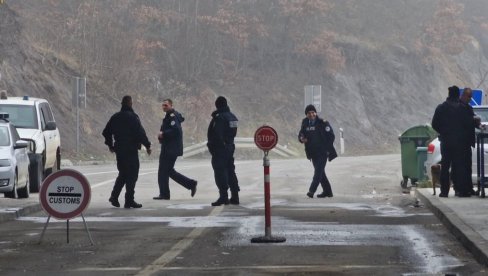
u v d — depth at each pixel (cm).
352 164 6750
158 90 9619
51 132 4606
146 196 4094
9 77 7806
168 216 3106
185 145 8975
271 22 11412
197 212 3241
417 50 12306
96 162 7344
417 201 3491
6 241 2505
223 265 2067
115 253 2266
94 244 2425
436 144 4238
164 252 2273
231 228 2747
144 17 10050
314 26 11706
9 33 8075
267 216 2444
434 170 3612
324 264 2064
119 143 3416
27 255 2247
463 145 3469
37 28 9069
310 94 8100
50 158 4569
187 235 2589
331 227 2752
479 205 3114
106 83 8981
